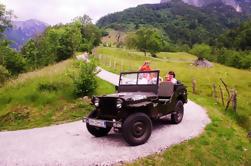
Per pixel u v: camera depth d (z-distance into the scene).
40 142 9.20
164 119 11.79
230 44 137.62
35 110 14.77
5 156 7.89
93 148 8.30
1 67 25.31
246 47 127.31
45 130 10.99
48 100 15.36
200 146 8.87
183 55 99.56
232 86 31.47
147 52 91.81
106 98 8.45
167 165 7.47
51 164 7.18
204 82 32.12
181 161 7.82
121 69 33.88
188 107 15.06
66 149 8.32
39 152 8.14
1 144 9.14
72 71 16.80
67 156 7.71
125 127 7.97
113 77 25.00
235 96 16.94
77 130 10.66
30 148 8.57
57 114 14.03
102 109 8.62
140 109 8.62
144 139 8.37
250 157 9.16
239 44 130.38
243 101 22.61
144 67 13.68
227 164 8.41
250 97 25.86
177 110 10.96
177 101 10.99
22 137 10.02
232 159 8.72
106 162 7.21
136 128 8.17
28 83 18.77
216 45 143.00
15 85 18.84
